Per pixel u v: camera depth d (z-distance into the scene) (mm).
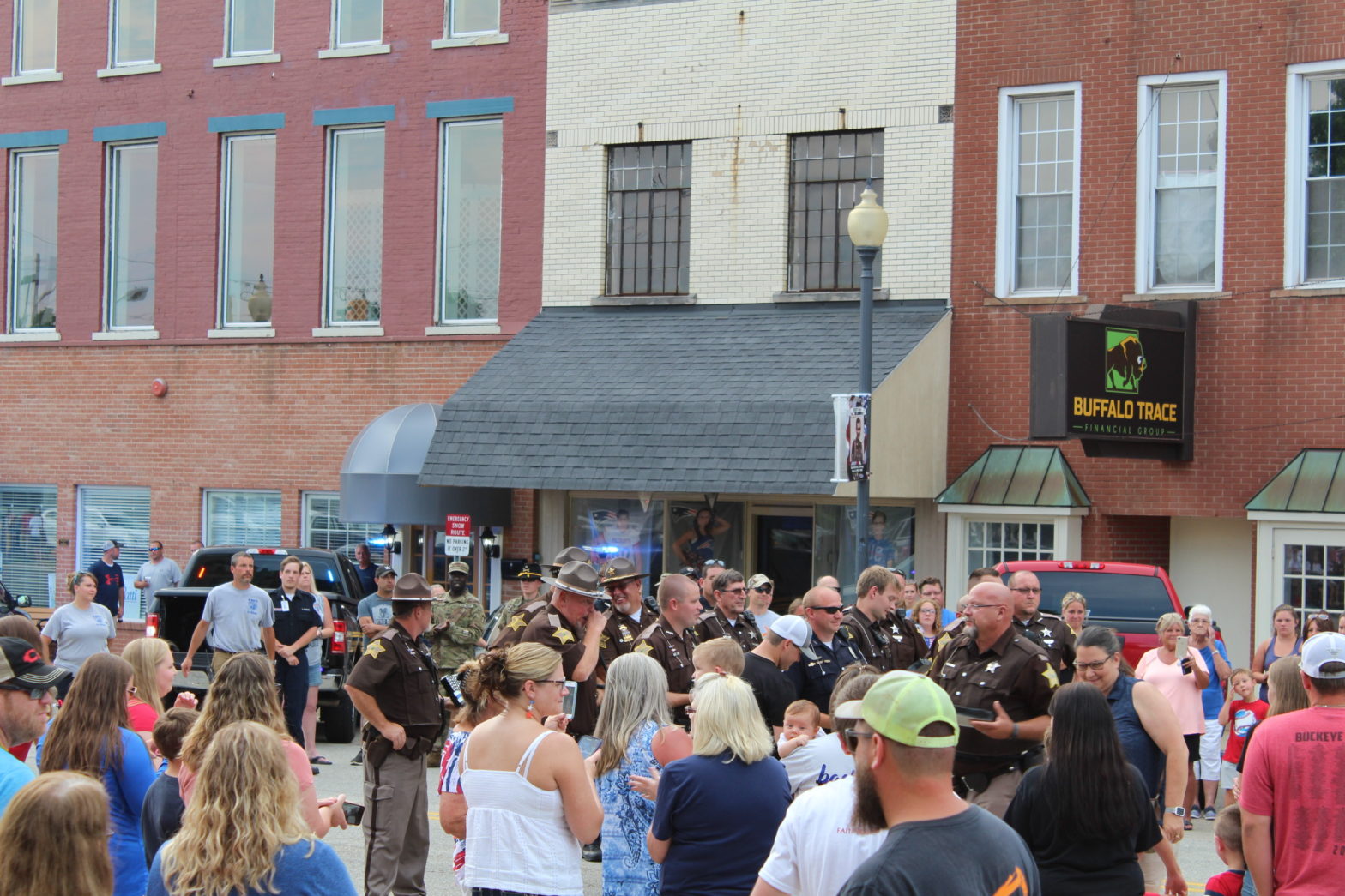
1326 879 6348
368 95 23047
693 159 21094
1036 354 16516
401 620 9695
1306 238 17922
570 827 6887
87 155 24984
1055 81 19094
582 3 21719
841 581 19828
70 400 24984
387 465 20750
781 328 20031
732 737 6621
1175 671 13039
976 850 4367
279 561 18391
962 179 19562
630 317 21266
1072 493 18438
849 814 5613
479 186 22562
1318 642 6547
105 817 4762
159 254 24453
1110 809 6051
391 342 22750
